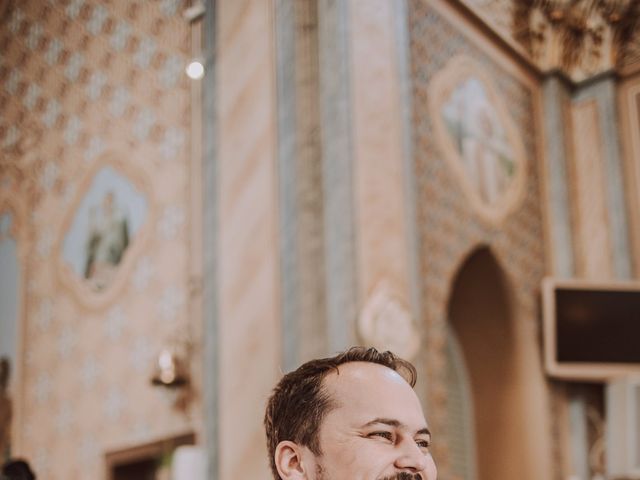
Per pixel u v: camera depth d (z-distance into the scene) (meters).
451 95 8.72
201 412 7.20
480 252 8.86
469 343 9.42
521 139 9.67
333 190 7.10
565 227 9.78
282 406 1.84
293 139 7.19
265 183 7.23
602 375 9.04
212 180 7.57
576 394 9.34
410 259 7.41
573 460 9.19
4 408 8.82
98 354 8.22
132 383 7.85
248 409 6.84
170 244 7.83
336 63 7.36
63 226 8.93
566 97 10.34
